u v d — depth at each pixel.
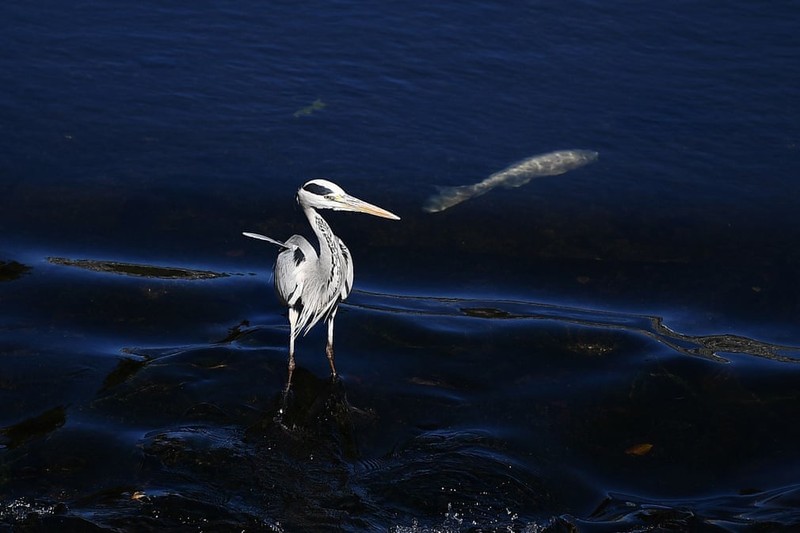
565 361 11.28
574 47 18.11
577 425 10.26
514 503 9.03
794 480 9.52
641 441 10.07
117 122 15.44
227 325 11.74
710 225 13.77
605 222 13.86
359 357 11.30
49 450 9.44
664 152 15.33
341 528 8.59
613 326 11.87
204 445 9.62
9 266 12.36
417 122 15.91
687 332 11.80
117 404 10.20
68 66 16.80
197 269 12.67
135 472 9.20
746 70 17.48
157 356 11.05
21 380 10.45
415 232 13.62
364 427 10.10
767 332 11.78
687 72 17.39
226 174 14.47
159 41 17.77
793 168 14.94
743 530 8.68
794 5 19.78
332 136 15.46
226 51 17.58
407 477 9.31
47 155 14.58
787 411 10.49
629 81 17.11
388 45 18.00
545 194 14.40
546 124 15.93
